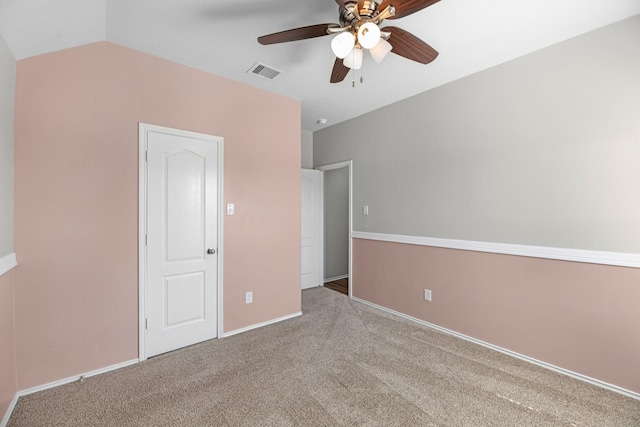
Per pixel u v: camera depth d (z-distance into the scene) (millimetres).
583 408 1730
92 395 1839
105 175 2100
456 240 2736
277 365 2205
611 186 1915
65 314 1960
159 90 2338
